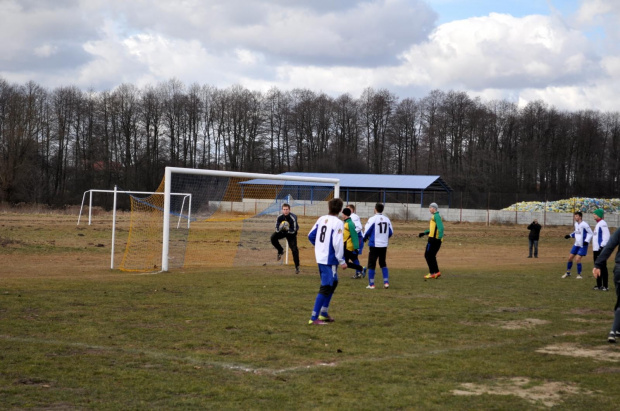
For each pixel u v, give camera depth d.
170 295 11.47
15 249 21.22
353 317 9.48
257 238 29.92
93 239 26.77
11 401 5.09
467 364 6.67
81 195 60.97
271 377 6.04
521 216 50.16
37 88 62.00
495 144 77.88
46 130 63.06
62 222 36.19
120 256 21.31
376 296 11.98
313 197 35.84
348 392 5.58
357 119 81.19
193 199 41.84
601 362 6.82
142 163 67.62
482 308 10.61
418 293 12.52
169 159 69.88
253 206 41.78
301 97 79.62
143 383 5.72
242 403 5.20
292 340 7.72
